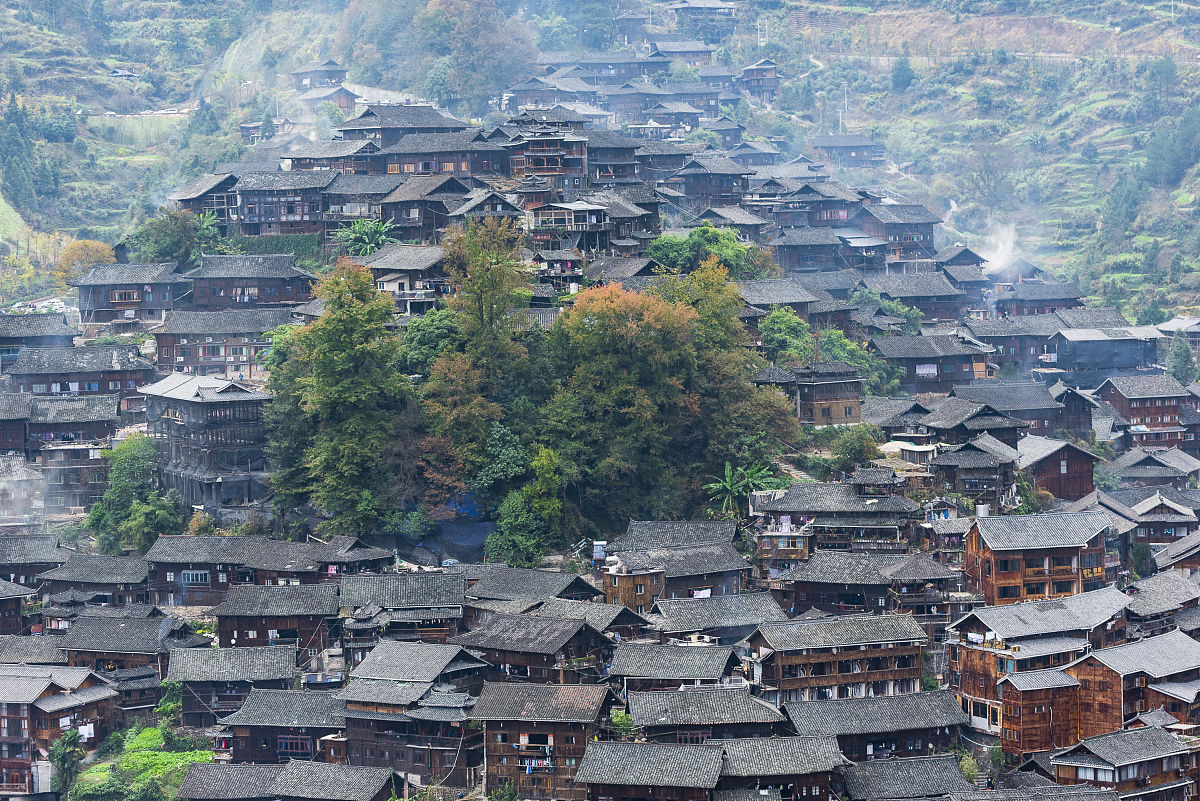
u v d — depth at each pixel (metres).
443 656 177.25
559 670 175.88
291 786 166.25
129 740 184.38
